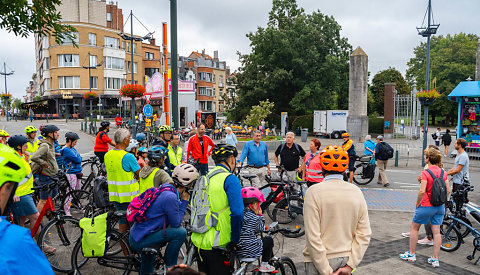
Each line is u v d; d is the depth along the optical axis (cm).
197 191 319
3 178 139
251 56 3819
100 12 5806
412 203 921
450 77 6122
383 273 493
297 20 3725
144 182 446
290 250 573
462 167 674
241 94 3997
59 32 742
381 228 704
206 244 302
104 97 5378
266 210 759
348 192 280
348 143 1108
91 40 5312
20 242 128
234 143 1327
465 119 1859
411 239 534
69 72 5178
